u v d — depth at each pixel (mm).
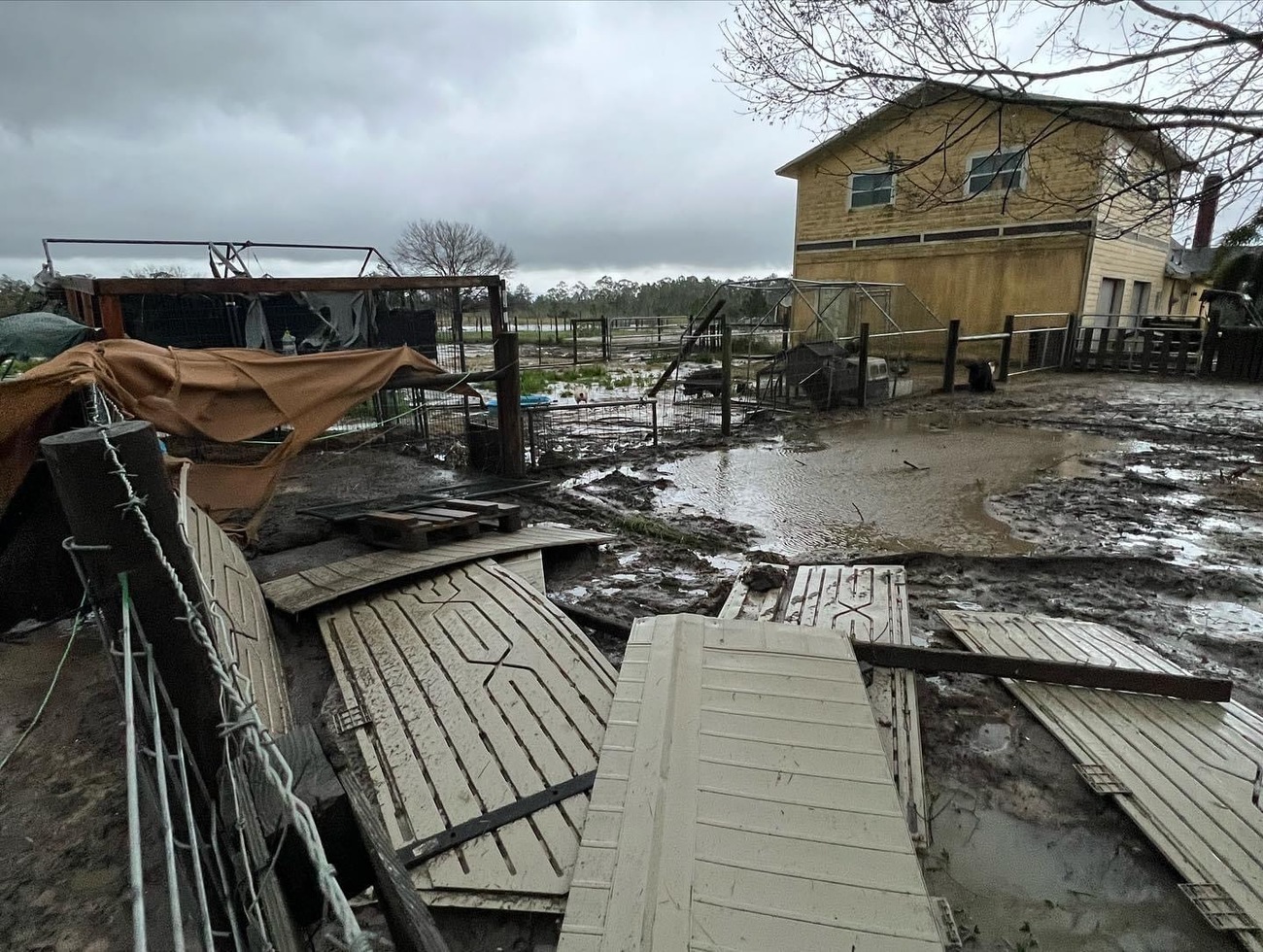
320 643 4582
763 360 18188
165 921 2391
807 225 22109
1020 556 5895
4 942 2344
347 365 6547
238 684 1506
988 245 18812
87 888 2555
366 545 6336
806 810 2600
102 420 3275
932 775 3281
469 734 3416
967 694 3873
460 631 4426
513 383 8625
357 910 2463
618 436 11625
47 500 4473
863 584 5062
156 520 1492
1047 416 12891
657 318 31750
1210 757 3283
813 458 10039
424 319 12422
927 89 5301
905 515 7328
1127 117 4668
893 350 20734
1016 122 6645
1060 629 4477
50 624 4559
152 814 1979
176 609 1514
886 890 2285
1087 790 3164
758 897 2275
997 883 2713
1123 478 8586
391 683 3930
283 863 1409
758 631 3746
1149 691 3738
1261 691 3955
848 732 2988
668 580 5641
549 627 4348
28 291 13508
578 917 2260
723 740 2969
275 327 11148
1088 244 17422
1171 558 6000
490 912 2523
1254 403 13781
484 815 2883
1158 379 17484
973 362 16000
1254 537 6465
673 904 2264
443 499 6934
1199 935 2482
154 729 1237
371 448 10609
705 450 10688
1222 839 2811
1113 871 2750
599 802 2703
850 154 16797
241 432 5848
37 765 3232
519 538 6207
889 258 20594
